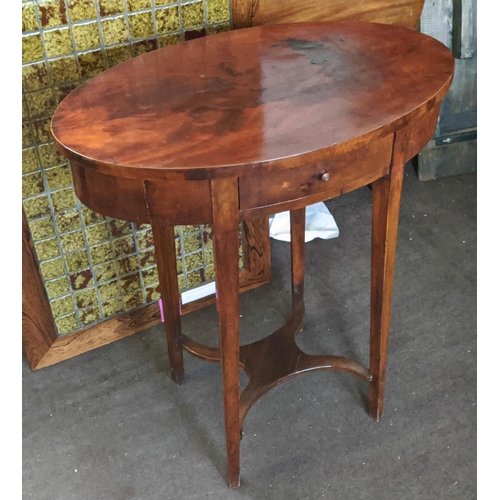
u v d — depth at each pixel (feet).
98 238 5.48
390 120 3.45
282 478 4.57
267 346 5.08
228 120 3.57
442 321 5.82
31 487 4.64
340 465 4.64
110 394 5.38
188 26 5.11
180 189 3.28
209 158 3.19
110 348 5.85
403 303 6.05
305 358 4.95
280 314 6.10
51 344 5.70
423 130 3.88
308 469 4.62
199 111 3.69
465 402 5.04
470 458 4.61
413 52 4.29
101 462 4.80
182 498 4.50
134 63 4.39
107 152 3.29
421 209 7.33
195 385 5.41
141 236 5.67
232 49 4.54
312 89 3.87
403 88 3.80
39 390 5.46
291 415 5.04
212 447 4.86
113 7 4.70
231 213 3.35
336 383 5.30
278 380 4.79
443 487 4.43
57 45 4.62
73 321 5.77
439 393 5.13
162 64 4.35
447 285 6.23
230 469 4.44
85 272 5.58
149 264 5.87
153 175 3.16
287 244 7.04
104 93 3.99
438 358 5.45
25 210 5.05
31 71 4.61
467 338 5.63
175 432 5.00
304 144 3.27
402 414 4.98
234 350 3.90
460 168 7.86
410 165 8.12
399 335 5.70
